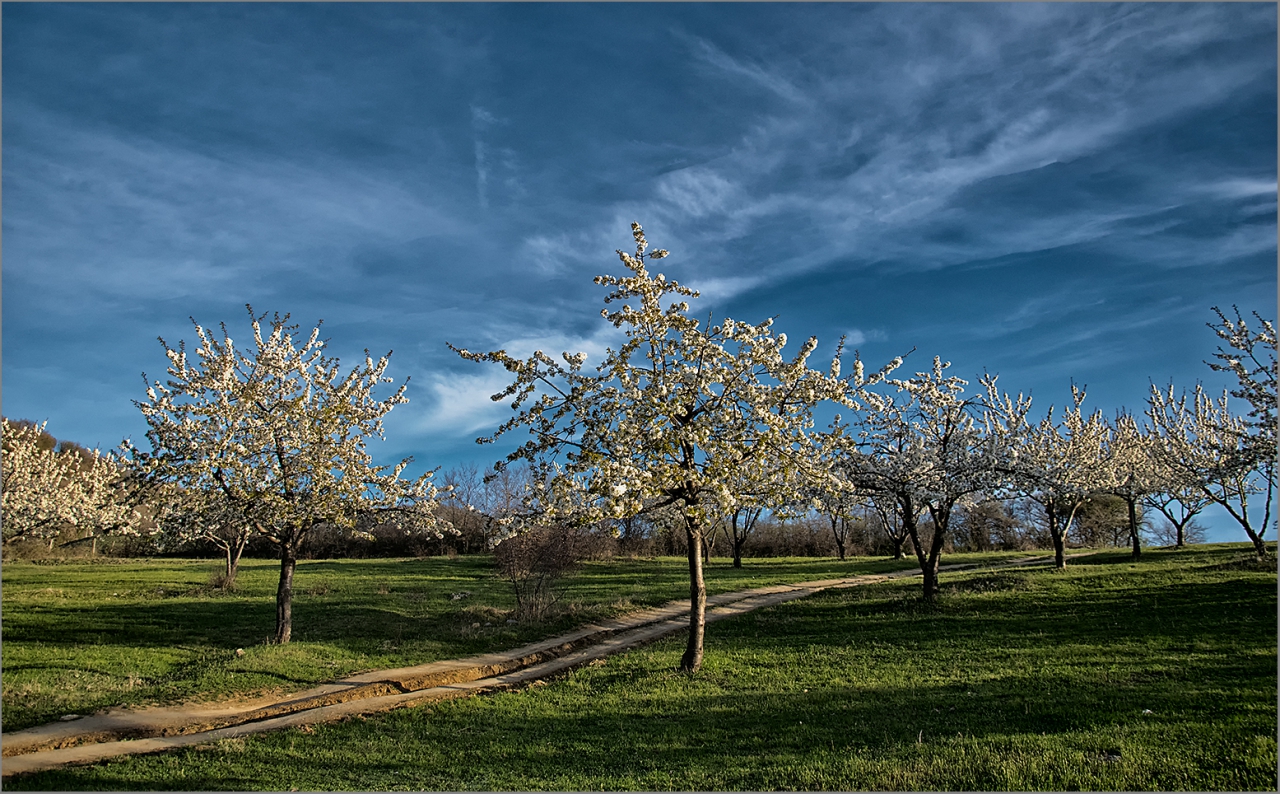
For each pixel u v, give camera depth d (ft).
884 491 86.02
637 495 48.08
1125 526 172.14
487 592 99.86
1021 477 84.89
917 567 135.44
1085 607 68.13
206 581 108.78
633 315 52.95
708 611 91.04
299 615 80.69
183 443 63.98
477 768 36.60
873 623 71.00
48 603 84.17
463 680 58.75
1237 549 113.39
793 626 73.56
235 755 39.06
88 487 107.34
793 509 59.00
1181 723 34.40
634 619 86.22
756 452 52.19
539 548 83.71
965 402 82.69
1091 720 36.29
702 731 40.63
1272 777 27.76
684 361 55.42
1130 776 28.81
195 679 53.78
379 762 37.88
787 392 55.98
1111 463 112.47
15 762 37.86
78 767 36.91
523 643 72.28
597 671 57.57
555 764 36.83
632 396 52.26
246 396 65.05
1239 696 37.91
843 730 38.65
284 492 66.69
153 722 45.24
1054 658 50.98
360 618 79.61
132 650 62.28
